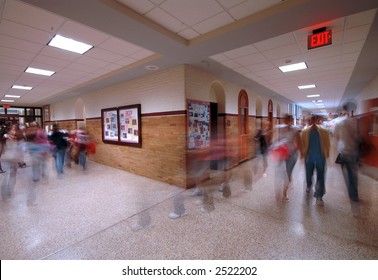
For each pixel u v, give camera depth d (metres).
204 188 4.09
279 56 3.96
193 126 4.46
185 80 4.24
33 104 11.59
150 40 3.03
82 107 9.01
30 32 2.98
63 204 3.39
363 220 2.65
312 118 3.22
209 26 2.83
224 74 5.20
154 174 4.98
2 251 2.14
